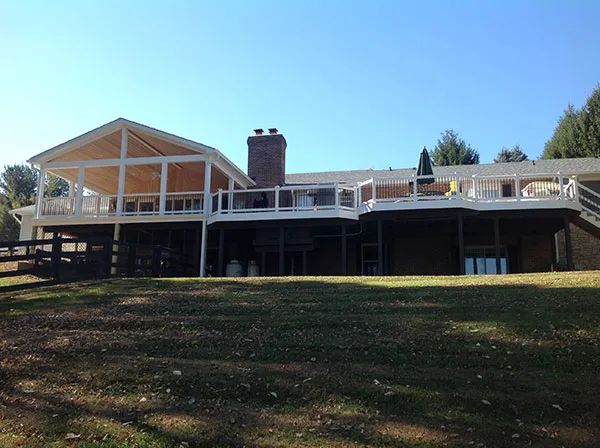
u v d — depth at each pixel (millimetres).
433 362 5664
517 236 19297
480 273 19188
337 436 4117
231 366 5742
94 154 21406
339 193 17484
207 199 18500
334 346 6320
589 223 16906
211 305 9047
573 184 16734
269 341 6637
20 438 4348
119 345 6730
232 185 20344
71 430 4445
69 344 6855
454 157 54844
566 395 4707
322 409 4621
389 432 4148
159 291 10789
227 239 19953
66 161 21141
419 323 7152
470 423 4250
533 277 10984
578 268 19719
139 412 4723
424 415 4422
